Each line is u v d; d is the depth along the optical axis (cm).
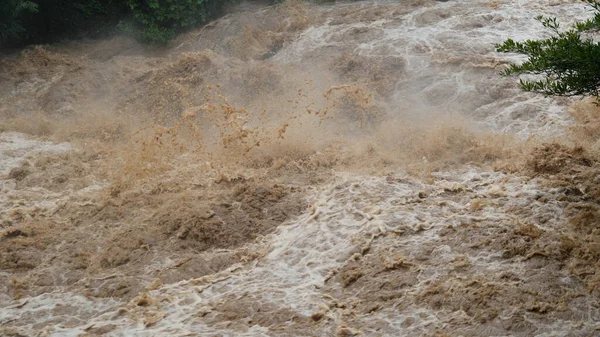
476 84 1227
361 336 648
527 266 710
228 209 927
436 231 801
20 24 1712
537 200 841
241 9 1817
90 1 1781
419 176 962
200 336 670
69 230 933
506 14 1468
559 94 765
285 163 1059
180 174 1055
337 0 1784
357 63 1369
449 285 698
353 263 773
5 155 1202
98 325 714
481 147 1008
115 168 1123
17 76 1582
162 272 815
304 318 689
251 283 772
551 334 616
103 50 1705
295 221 899
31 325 734
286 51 1527
